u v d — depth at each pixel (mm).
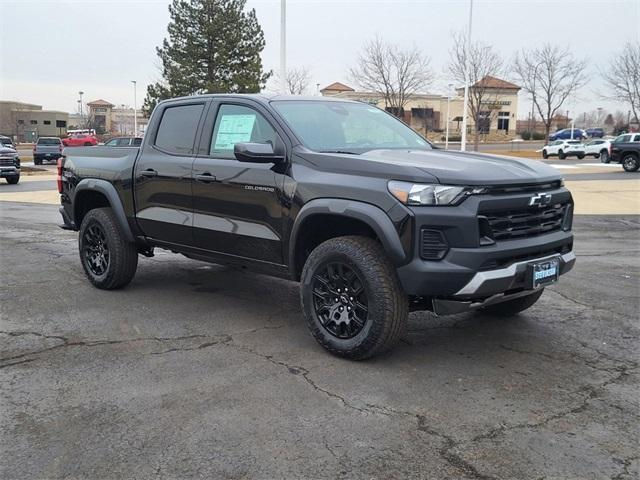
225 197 5125
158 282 6871
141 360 4418
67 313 5590
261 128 5000
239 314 5609
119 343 4785
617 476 2926
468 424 3439
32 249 9016
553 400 3758
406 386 3955
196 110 5633
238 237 5078
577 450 3162
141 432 3344
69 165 6879
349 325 4340
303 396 3797
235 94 5363
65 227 7102
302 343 4797
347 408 3635
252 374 4152
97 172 6418
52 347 4688
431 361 4402
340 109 5457
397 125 5789
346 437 3287
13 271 7402
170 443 3225
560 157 43562
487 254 3936
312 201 4434
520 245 4145
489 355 4535
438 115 67312
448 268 3891
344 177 4312
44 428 3393
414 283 3963
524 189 4242
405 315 4184
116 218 6273
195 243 5527
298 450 3150
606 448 3184
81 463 3039
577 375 4160
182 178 5477
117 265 6223
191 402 3713
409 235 3939
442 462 3047
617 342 4832
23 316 5496
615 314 5605
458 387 3943
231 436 3297
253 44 36969
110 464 3029
